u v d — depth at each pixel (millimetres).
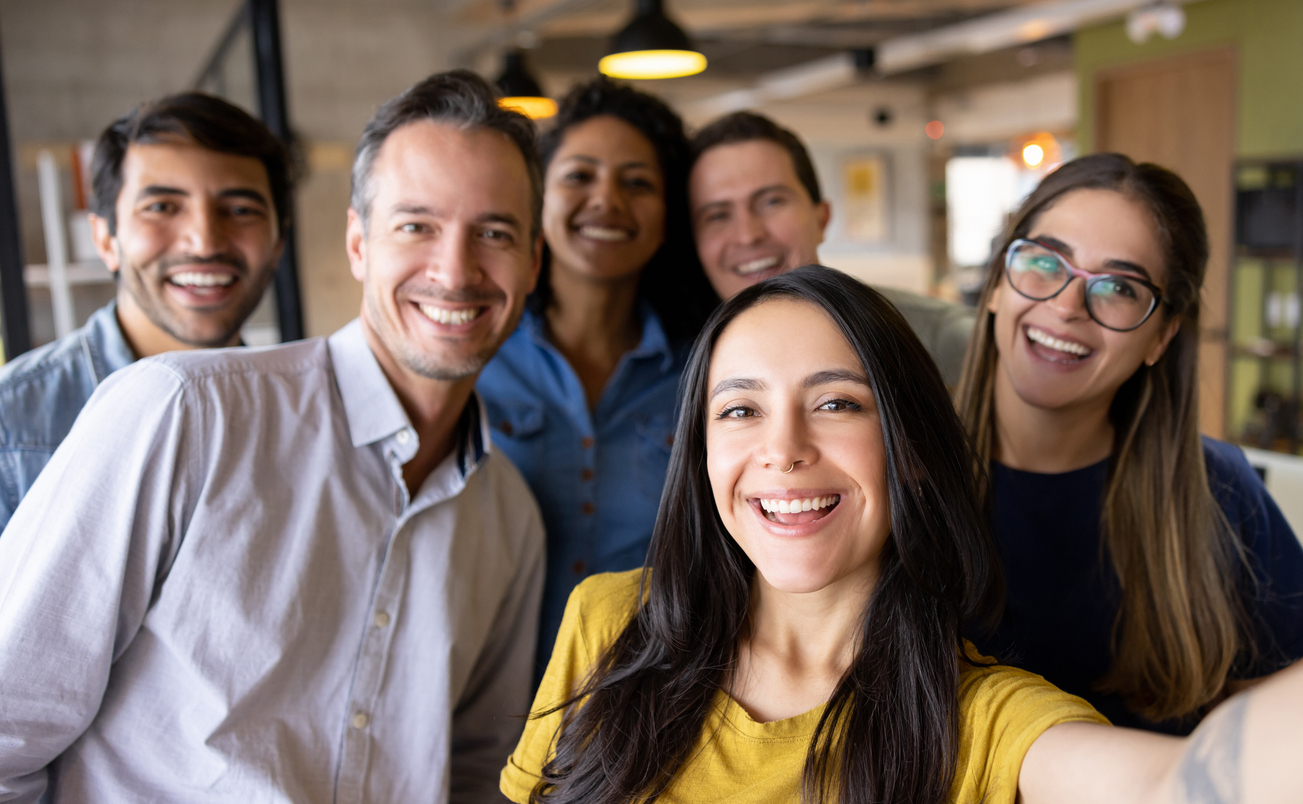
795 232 1958
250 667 1334
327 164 6398
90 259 4582
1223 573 1443
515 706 1704
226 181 1778
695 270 2100
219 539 1334
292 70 7168
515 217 1444
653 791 1121
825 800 1056
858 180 13406
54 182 4469
